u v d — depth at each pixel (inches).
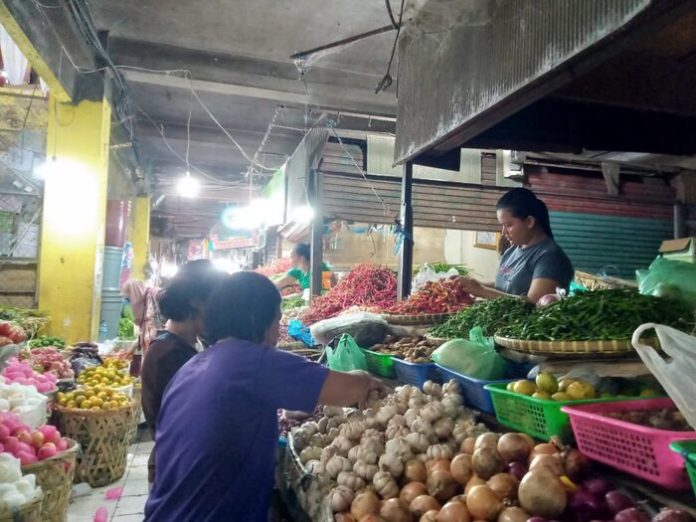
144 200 507.5
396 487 67.8
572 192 251.0
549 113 141.7
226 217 541.6
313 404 75.0
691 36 114.3
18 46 189.6
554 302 85.4
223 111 363.6
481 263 354.9
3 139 293.7
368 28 241.9
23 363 177.3
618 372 68.0
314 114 343.9
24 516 99.7
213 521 67.9
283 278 286.8
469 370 80.7
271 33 250.8
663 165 248.2
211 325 80.1
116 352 261.1
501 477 58.8
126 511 157.6
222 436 69.9
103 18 242.7
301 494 75.6
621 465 52.7
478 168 246.4
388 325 129.3
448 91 120.6
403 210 158.7
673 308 72.3
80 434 175.2
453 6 116.0
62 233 248.8
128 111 322.7
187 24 245.8
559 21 82.3
